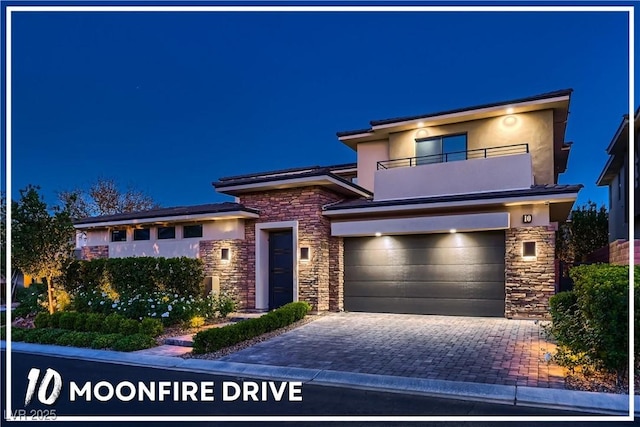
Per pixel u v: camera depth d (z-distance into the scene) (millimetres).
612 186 22516
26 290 19516
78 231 21031
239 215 15219
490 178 13750
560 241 23422
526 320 12289
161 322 11797
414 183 14898
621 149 18656
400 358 8500
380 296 14641
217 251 15930
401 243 14461
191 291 14602
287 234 15750
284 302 15523
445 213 13680
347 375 7488
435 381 7023
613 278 6863
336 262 15195
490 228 12625
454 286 13578
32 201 13266
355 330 11492
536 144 15031
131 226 17828
